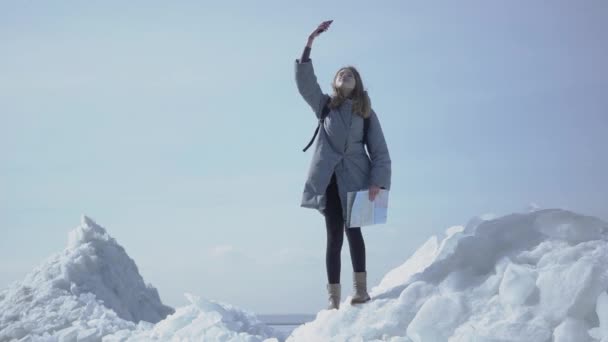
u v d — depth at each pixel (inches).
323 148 159.8
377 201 155.4
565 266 127.3
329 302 156.3
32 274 246.5
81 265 244.8
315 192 157.9
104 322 203.0
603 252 129.8
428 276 144.1
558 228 142.8
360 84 161.9
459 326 126.4
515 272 129.4
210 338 163.5
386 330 133.5
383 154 159.0
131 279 264.1
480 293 132.3
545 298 123.1
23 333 203.5
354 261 153.0
